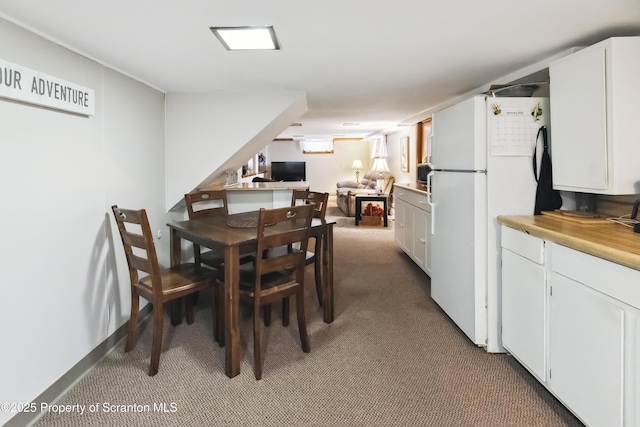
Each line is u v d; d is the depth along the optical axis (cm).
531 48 215
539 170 226
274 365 223
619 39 174
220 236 230
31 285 172
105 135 232
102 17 161
